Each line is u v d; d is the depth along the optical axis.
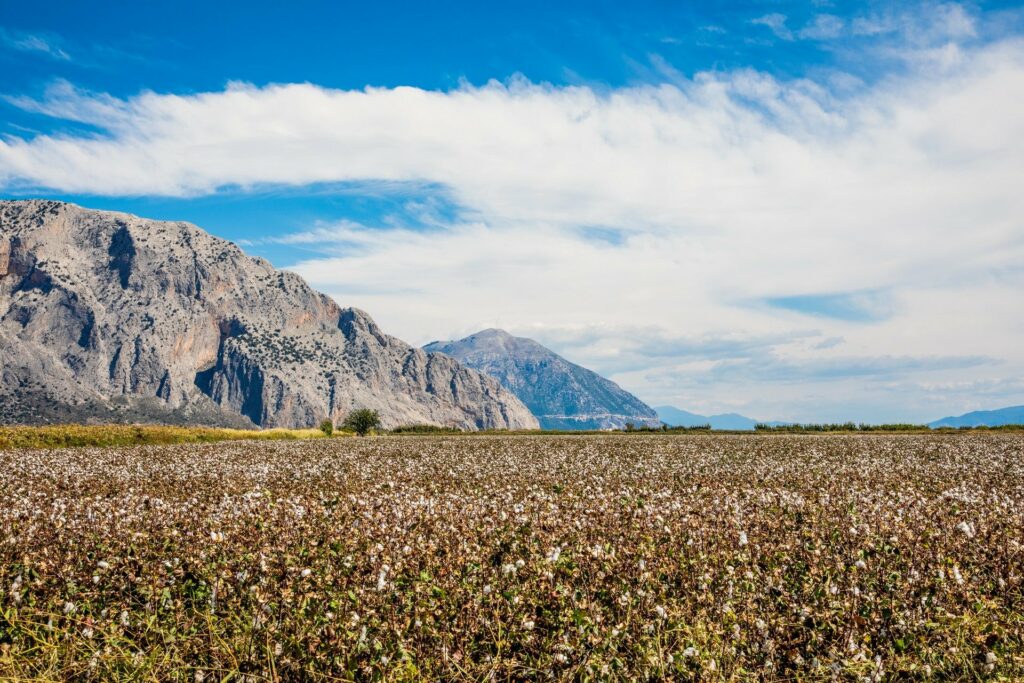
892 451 32.88
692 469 24.27
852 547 9.96
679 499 15.62
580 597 7.66
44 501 16.53
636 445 40.66
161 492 18.19
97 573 8.59
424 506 14.22
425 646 6.75
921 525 11.56
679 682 6.37
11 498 17.14
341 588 8.08
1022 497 16.22
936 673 6.40
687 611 7.35
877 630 7.03
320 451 36.59
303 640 6.87
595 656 6.51
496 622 7.15
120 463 28.23
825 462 26.84
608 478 21.23
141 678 6.50
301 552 9.52
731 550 9.71
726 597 7.67
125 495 17.45
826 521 12.18
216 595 7.87
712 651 6.63
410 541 10.04
